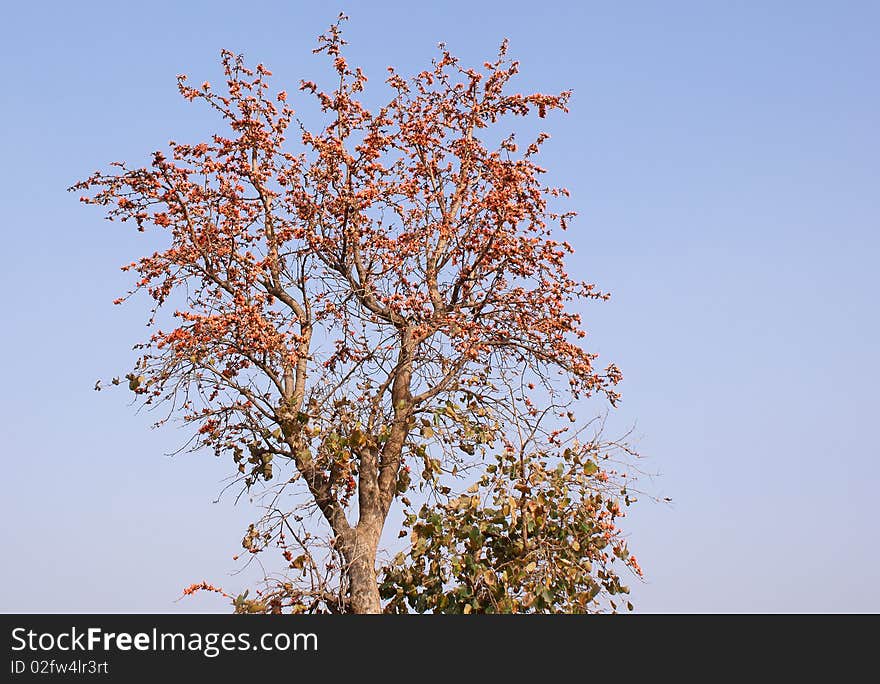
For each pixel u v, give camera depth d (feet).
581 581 92.48
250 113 100.37
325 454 90.48
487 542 95.35
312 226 97.30
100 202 91.56
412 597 93.25
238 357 93.66
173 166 92.58
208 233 94.32
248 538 88.53
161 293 95.25
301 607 87.81
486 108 106.42
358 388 95.81
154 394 92.02
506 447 96.99
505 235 97.60
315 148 98.58
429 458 95.81
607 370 101.71
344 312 98.99
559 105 104.68
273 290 98.37
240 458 95.76
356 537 91.40
